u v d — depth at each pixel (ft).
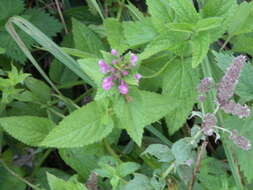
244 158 1.24
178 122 1.37
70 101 1.55
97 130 1.24
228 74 1.06
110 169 1.20
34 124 1.37
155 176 1.24
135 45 1.46
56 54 1.45
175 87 1.37
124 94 1.15
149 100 1.27
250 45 1.50
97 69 1.14
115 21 1.52
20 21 1.50
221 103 1.09
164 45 1.30
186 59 1.38
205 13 1.33
